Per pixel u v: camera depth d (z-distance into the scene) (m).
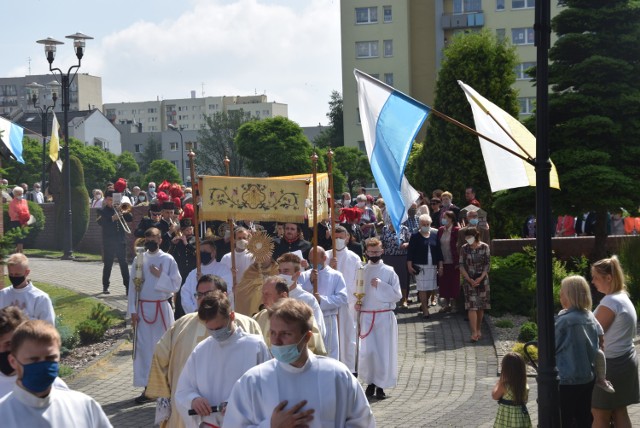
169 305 12.49
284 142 68.50
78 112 117.38
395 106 9.85
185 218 17.17
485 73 26.41
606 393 8.29
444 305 19.06
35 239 31.80
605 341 8.30
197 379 6.75
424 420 10.55
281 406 5.15
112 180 83.19
